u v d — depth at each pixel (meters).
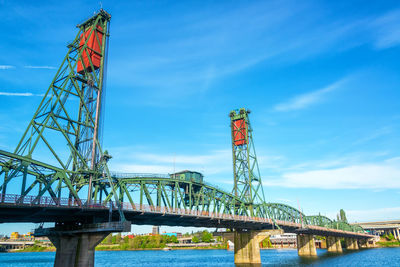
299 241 153.75
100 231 48.91
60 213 47.69
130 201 56.62
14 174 43.47
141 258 162.50
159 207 58.66
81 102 63.81
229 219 76.81
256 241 95.50
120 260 147.50
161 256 176.38
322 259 121.94
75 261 52.62
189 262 125.25
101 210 49.53
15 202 39.69
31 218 49.31
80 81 65.12
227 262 119.94
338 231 158.50
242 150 109.81
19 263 144.62
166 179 65.62
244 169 106.31
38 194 46.09
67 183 49.56
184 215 63.28
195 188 77.88
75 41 66.31
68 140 57.22
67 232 52.47
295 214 126.06
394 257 126.06
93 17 70.50
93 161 58.50
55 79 59.81
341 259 119.81
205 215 69.06
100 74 66.62
